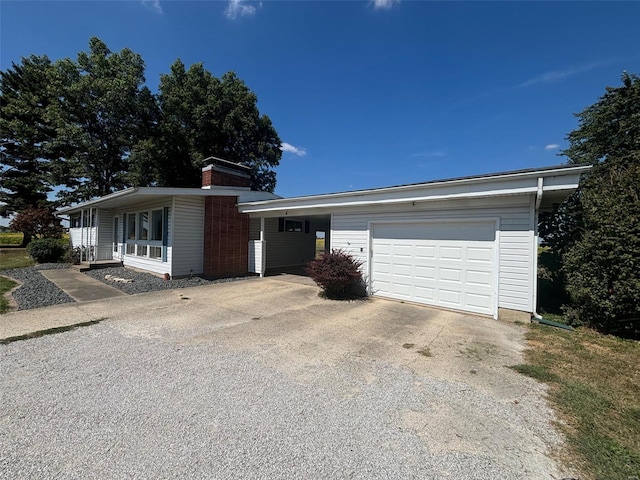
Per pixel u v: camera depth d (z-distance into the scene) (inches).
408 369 138.1
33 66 874.1
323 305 269.1
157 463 76.7
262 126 911.0
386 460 78.9
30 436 86.7
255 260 445.4
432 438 88.5
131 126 782.5
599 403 109.0
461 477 72.8
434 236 265.3
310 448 83.4
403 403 108.4
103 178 816.3
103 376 127.0
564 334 192.4
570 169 190.9
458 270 251.4
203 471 74.1
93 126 792.3
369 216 307.9
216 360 145.8
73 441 84.9
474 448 84.0
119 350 157.2
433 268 265.7
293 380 125.8
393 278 292.4
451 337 185.2
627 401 110.9
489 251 235.6
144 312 236.8
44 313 227.1
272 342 173.2
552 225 330.3
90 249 534.6
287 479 72.0
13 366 135.7
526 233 218.2
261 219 436.8
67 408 102.1
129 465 75.8
